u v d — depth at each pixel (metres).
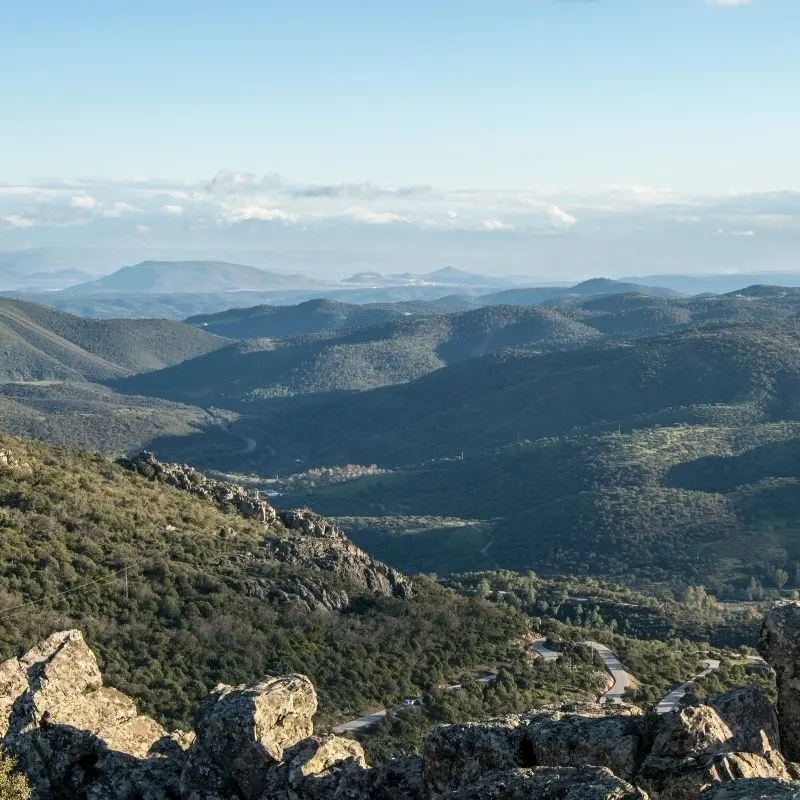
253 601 97.06
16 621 79.75
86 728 30.42
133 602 89.44
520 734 25.95
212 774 27.91
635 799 21.58
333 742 28.22
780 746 26.47
